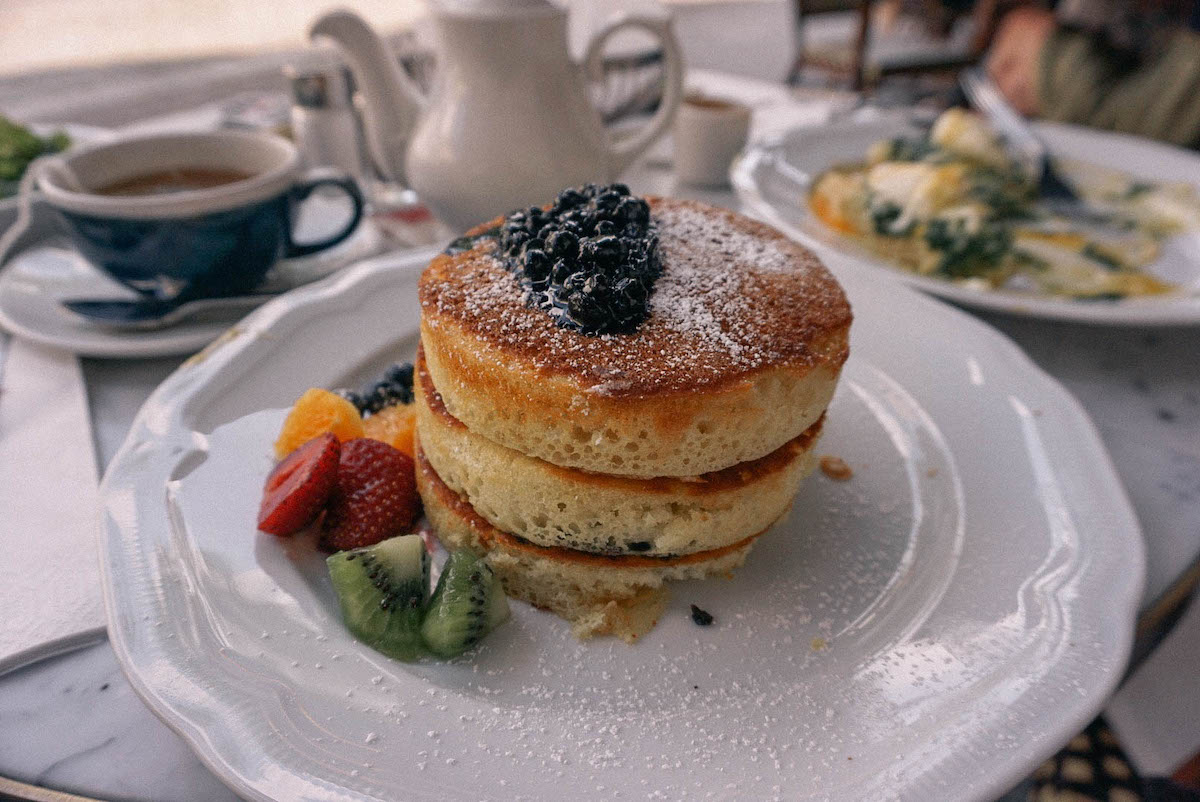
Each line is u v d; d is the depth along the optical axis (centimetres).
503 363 27
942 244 50
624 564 29
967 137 58
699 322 29
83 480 31
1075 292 47
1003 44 87
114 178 41
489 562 30
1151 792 39
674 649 28
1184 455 35
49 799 23
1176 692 44
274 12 152
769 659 27
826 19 149
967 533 31
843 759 24
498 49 40
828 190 55
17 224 45
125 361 38
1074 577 28
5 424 34
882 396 37
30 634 26
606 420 27
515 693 26
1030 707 24
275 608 27
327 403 32
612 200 31
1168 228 53
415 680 26
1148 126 74
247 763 22
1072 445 33
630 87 59
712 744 25
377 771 23
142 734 25
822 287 31
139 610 25
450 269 31
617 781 23
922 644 27
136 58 123
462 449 29
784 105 68
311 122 51
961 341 38
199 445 32
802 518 32
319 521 30
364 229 48
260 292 42
